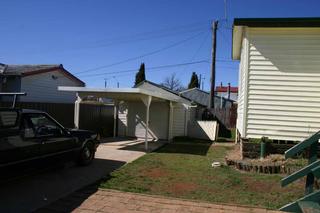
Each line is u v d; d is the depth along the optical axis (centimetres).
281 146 978
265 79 998
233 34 1160
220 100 3328
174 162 1014
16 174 666
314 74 972
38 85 1814
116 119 1797
